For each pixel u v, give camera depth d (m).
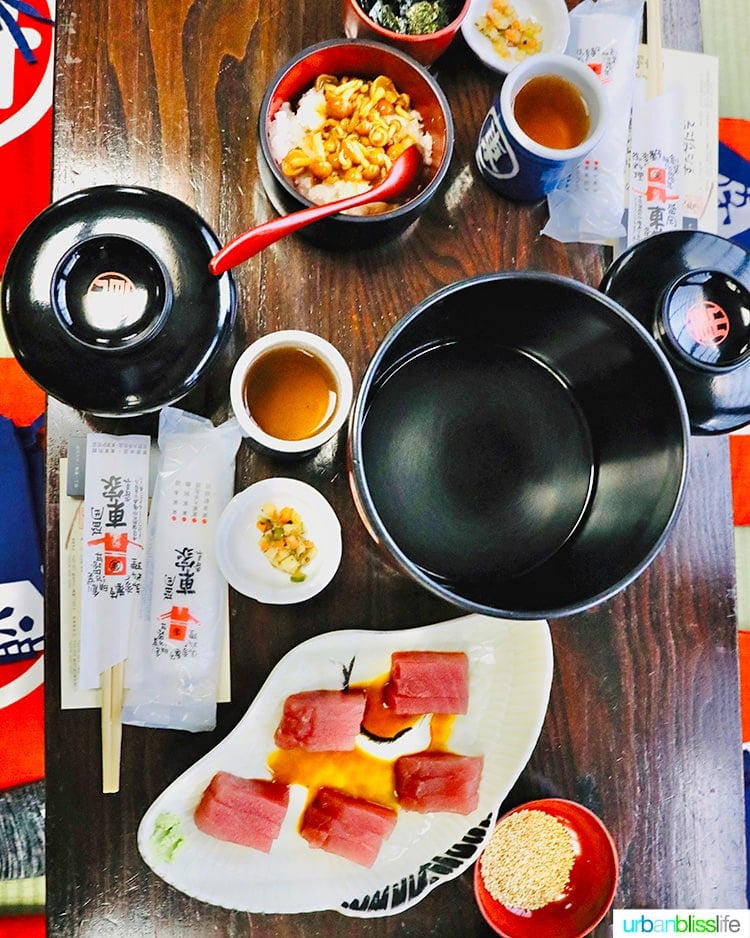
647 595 1.02
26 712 1.23
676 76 1.12
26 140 1.32
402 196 0.96
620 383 0.83
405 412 0.90
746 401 0.95
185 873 0.89
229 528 0.94
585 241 1.04
